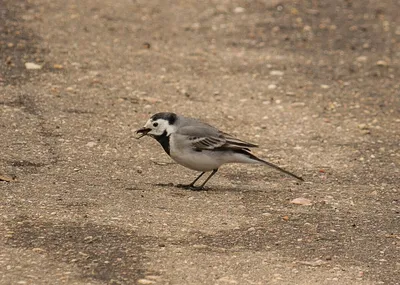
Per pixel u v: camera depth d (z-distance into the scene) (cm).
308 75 1931
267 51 2097
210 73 1898
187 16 2356
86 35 2098
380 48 2172
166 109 1639
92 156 1359
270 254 1006
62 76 1769
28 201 1130
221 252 1002
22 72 1761
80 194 1175
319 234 1085
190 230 1066
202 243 1025
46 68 1808
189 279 919
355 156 1451
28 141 1393
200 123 1239
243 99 1742
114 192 1198
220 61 1992
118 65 1891
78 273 914
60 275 905
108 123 1527
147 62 1934
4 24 2092
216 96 1750
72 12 2289
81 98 1648
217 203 1184
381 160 1437
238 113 1655
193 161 1216
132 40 2102
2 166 1269
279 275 946
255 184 1291
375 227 1127
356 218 1159
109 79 1784
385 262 1004
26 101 1592
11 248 967
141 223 1077
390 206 1223
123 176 1280
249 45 2139
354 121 1644
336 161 1422
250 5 2470
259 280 929
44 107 1573
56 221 1062
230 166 1376
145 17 2322
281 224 1114
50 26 2134
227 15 2378
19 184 1198
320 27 2312
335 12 2444
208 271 944
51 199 1145
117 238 1020
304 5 2488
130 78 1808
